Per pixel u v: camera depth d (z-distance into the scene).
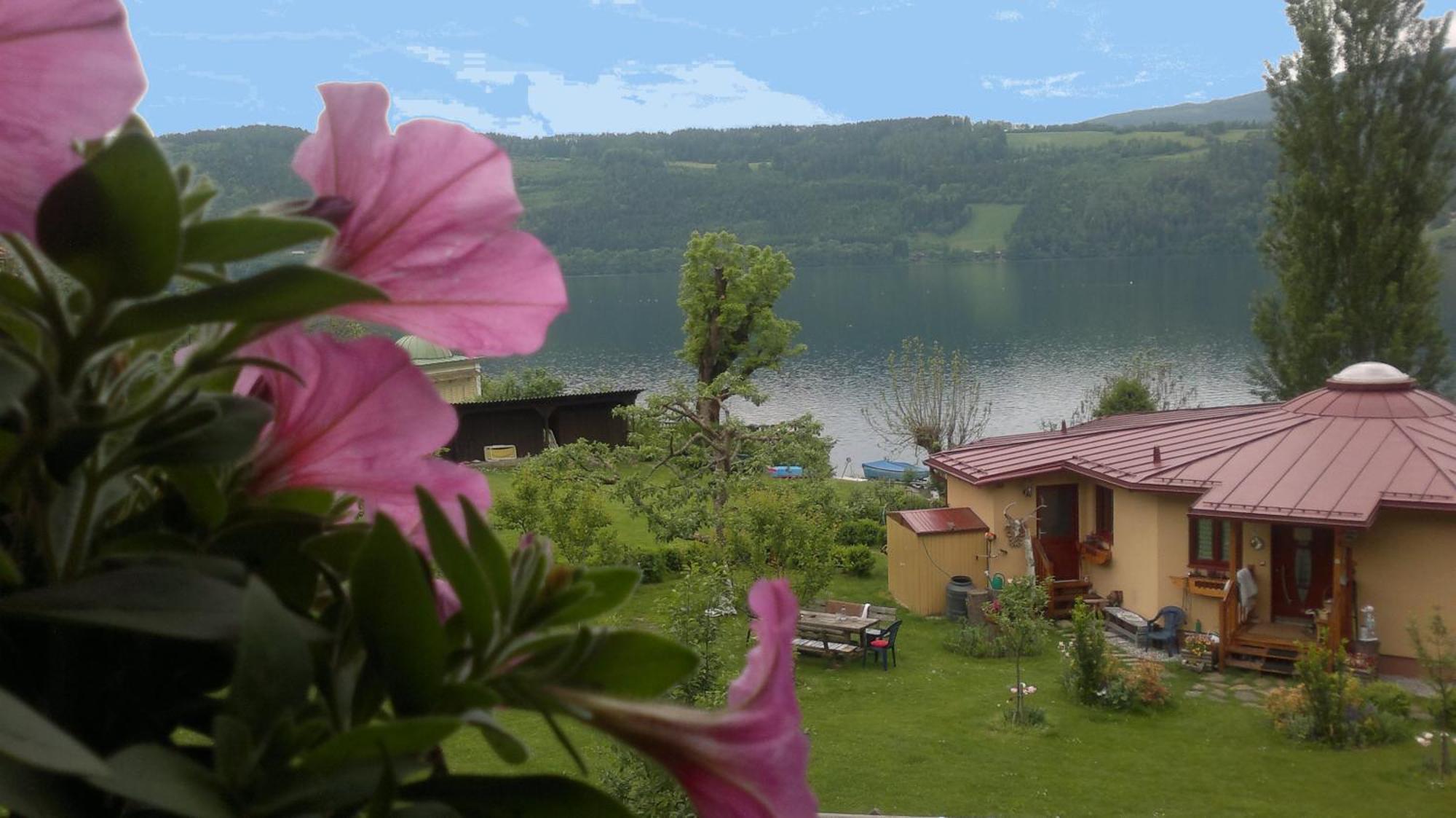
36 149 0.45
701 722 0.61
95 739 0.60
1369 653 18.14
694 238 41.56
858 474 52.00
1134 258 165.75
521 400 38.12
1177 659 19.59
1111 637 20.83
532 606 0.62
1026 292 133.38
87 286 0.49
